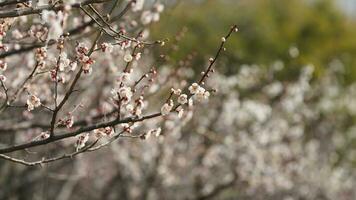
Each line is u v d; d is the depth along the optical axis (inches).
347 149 824.9
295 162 619.5
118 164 584.7
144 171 575.5
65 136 218.7
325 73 829.2
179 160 572.1
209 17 952.3
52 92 311.0
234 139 585.9
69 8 195.6
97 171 584.1
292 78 705.0
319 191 674.8
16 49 263.3
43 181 502.9
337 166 801.6
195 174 595.8
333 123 768.3
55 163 527.2
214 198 599.8
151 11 296.4
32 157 452.1
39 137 231.5
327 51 1187.9
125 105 236.4
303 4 1239.5
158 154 545.6
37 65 217.6
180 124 309.6
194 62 533.0
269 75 663.8
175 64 361.4
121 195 598.5
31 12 210.2
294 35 1169.4
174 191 610.9
